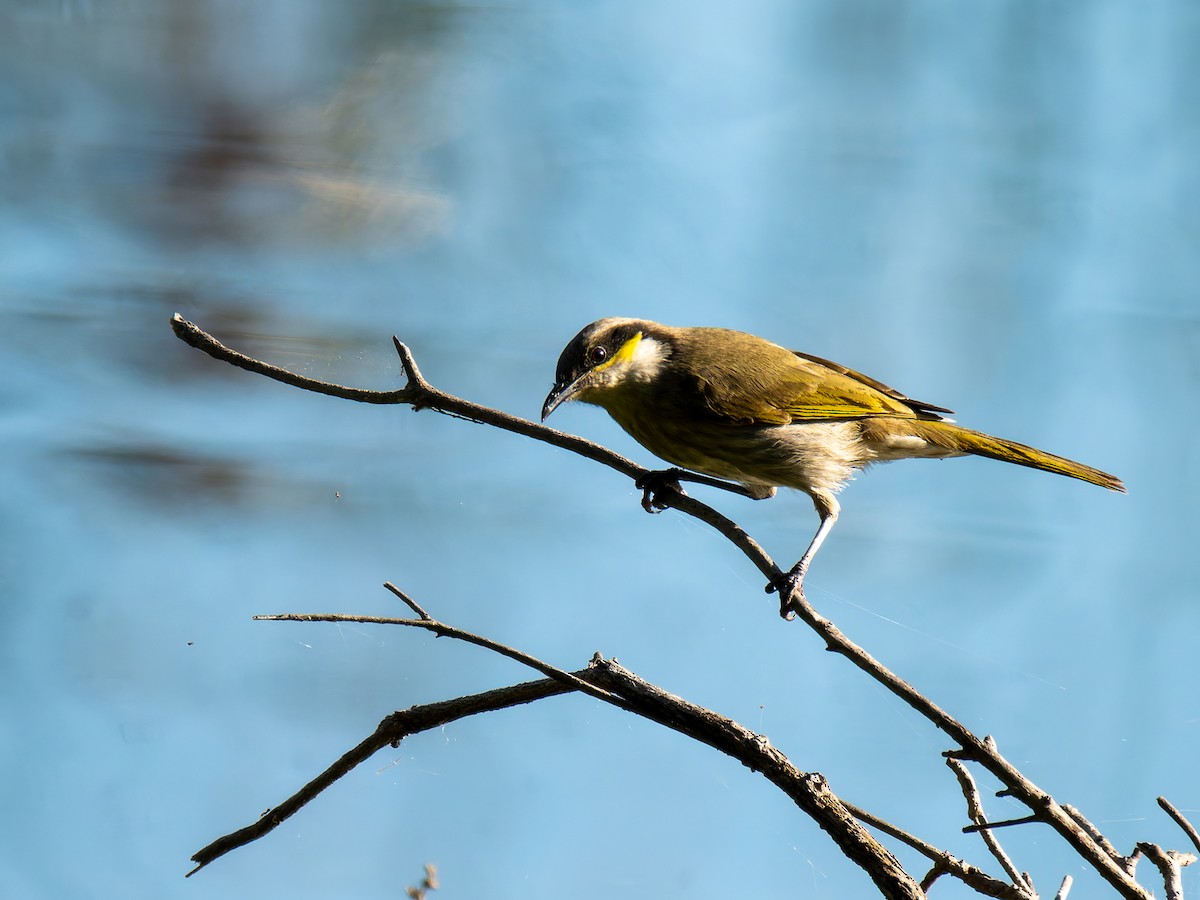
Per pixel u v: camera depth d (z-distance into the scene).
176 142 15.27
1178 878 5.73
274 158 15.51
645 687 5.69
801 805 5.50
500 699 5.92
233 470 12.71
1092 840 5.57
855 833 5.42
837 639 5.92
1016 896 5.68
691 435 9.59
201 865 6.11
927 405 10.11
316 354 14.19
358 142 15.88
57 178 15.02
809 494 9.65
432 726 5.98
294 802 6.03
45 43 15.43
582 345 9.38
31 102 15.23
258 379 13.69
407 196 15.53
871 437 9.81
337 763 6.03
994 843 5.95
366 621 5.60
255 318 14.41
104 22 15.73
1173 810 5.77
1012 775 5.50
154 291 14.24
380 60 16.14
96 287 14.23
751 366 9.59
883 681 5.86
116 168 15.30
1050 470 9.80
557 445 7.80
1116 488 9.80
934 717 5.70
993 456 9.86
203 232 14.86
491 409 7.61
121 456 12.87
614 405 9.80
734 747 5.58
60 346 13.81
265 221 15.02
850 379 9.92
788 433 9.48
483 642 5.56
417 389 7.46
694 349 9.73
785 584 8.46
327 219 15.29
